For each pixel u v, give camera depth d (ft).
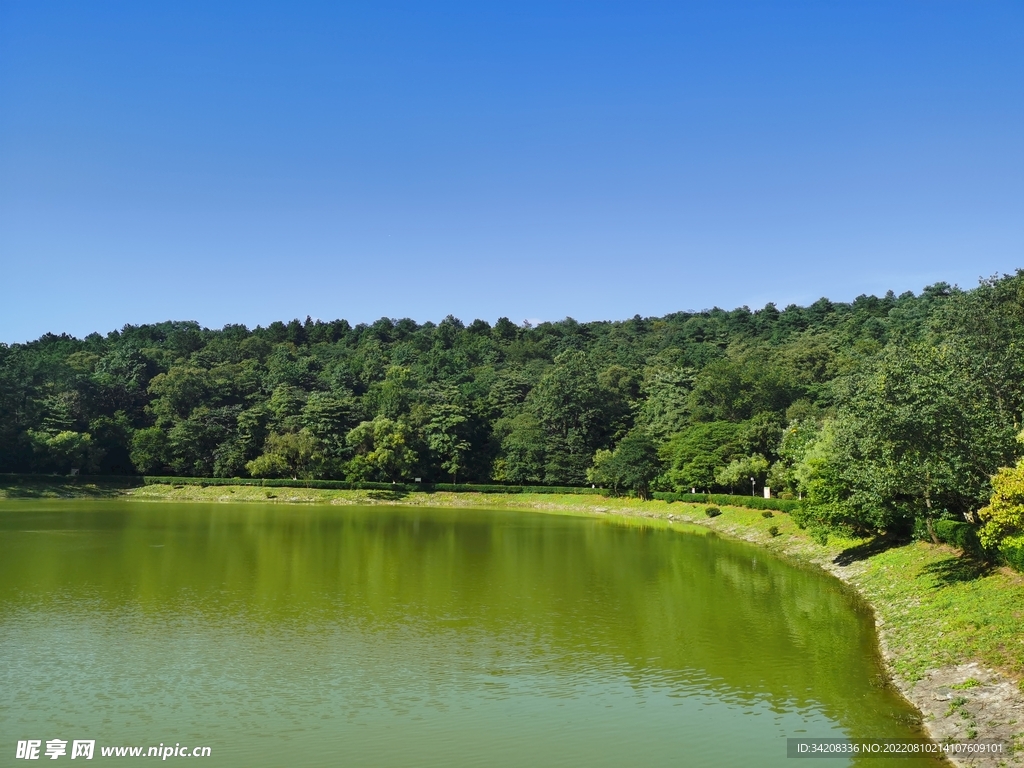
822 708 78.33
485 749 68.90
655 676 88.94
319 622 112.78
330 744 69.51
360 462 399.65
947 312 194.80
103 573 150.61
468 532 246.88
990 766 60.64
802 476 183.11
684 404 405.39
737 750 68.54
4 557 168.25
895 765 64.54
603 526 274.98
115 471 413.59
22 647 97.45
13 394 382.63
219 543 202.08
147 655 94.94
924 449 111.24
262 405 443.32
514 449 415.64
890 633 101.71
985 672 76.95
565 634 107.45
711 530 259.80
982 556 112.68
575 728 73.67
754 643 102.89
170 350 580.71
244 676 87.71
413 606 124.98
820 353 411.54
